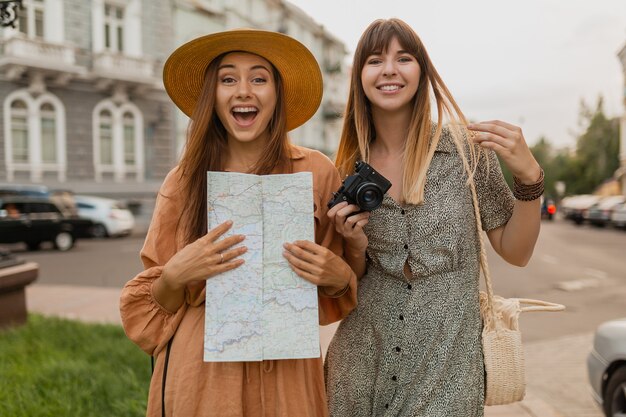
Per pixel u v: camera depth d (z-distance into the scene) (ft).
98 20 68.59
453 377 5.62
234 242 5.02
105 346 15.72
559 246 54.24
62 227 47.67
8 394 11.57
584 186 168.86
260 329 4.99
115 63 69.15
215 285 5.00
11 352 15.08
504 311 5.95
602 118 167.32
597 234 72.28
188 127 5.56
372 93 5.93
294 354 5.00
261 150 5.63
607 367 10.87
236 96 5.28
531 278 32.71
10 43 61.36
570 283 30.76
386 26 5.91
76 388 12.09
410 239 5.78
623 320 11.19
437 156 5.93
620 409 10.64
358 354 5.99
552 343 18.65
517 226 5.80
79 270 36.22
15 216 45.09
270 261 5.08
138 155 74.23
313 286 5.12
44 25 64.54
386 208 5.85
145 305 5.39
